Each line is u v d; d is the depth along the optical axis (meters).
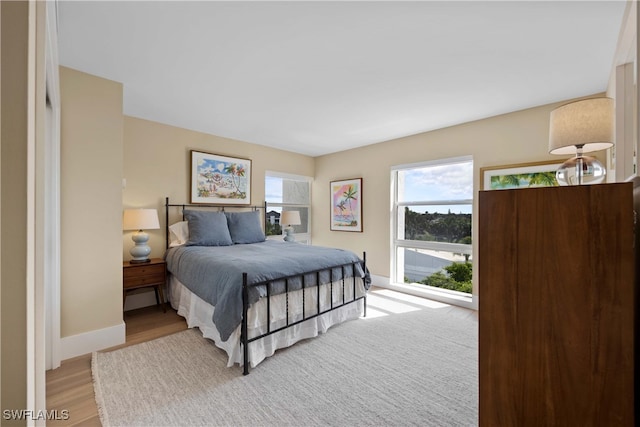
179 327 2.72
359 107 2.96
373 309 3.33
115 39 1.80
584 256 0.87
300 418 1.52
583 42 1.81
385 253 4.33
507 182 3.10
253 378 1.89
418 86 2.47
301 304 2.44
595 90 2.53
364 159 4.63
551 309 0.91
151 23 1.65
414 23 1.65
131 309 3.21
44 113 0.73
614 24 1.63
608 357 0.83
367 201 4.58
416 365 2.07
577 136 1.43
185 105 2.92
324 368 2.02
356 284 3.05
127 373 1.93
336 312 2.81
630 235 0.81
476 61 2.06
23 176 0.51
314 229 5.41
